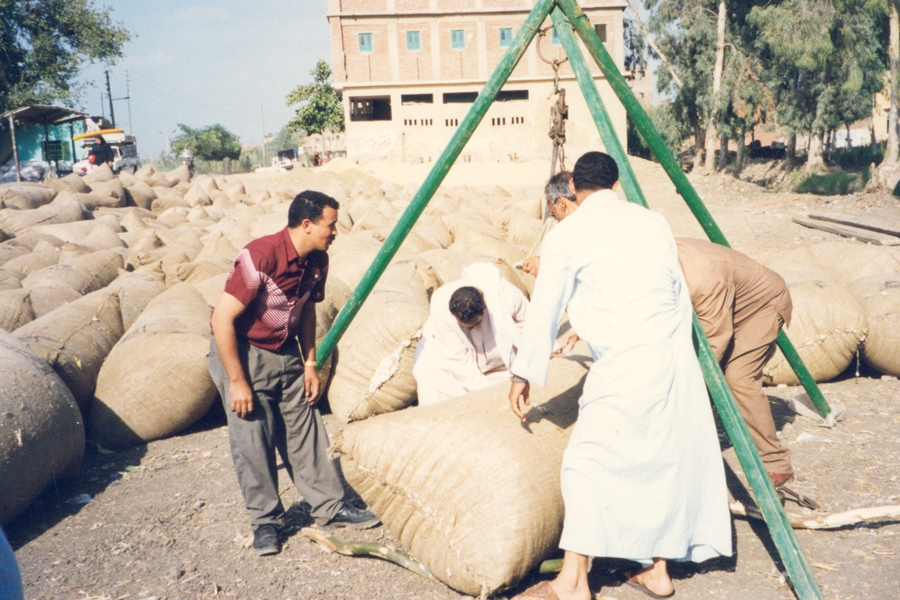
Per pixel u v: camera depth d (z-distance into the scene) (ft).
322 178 84.07
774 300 11.24
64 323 16.35
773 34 82.74
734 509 11.18
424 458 9.71
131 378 15.39
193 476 13.92
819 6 78.02
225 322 10.10
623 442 8.50
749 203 65.92
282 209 47.14
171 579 10.11
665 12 108.99
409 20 101.60
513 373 9.30
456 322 13.70
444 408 10.46
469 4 101.45
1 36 105.70
